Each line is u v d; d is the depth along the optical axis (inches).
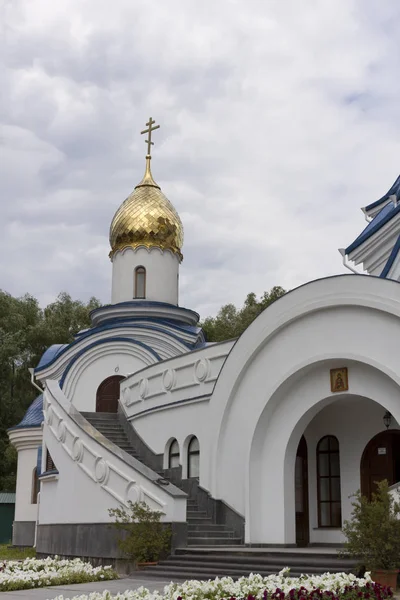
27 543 1095.0
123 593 456.8
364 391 610.5
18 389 1856.5
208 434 732.0
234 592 412.8
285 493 651.5
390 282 582.6
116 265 1198.9
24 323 1966.0
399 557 470.3
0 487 1706.4
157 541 607.5
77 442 761.6
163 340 1093.8
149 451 850.1
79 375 1086.4
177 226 1211.2
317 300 634.2
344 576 423.2
